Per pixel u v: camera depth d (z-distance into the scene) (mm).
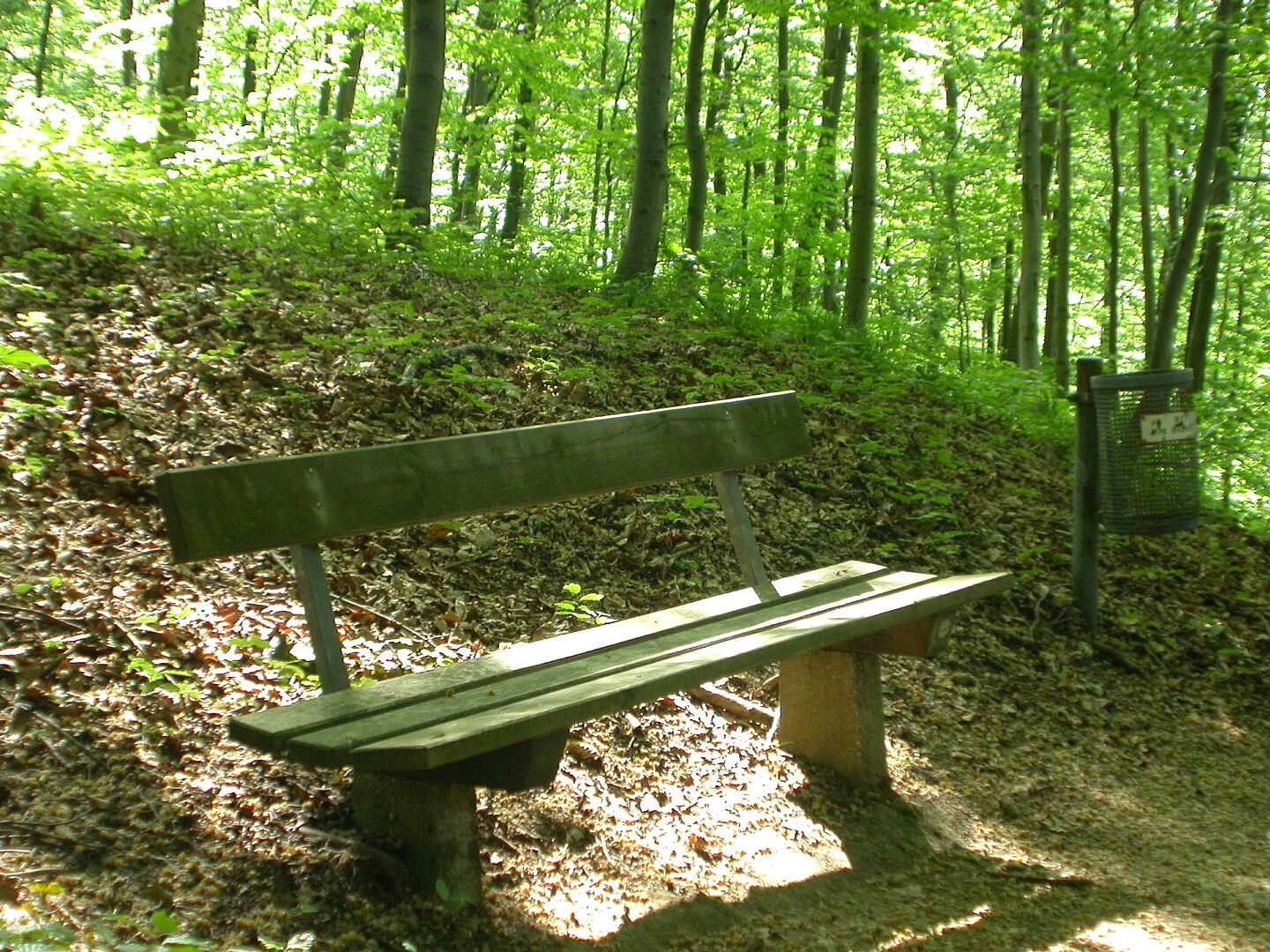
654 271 10789
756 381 8070
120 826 2744
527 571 5086
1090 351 24359
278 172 10164
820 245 14586
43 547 3967
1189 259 10539
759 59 23406
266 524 2943
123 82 24984
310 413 5770
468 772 2805
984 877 3660
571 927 2963
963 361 12156
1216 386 13164
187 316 6336
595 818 3443
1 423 4613
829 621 3650
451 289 8773
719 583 5500
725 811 3707
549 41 16531
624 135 15570
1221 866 3898
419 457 3332
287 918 2609
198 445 5117
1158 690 5672
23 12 26156
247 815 2943
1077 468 6090
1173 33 10531
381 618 4262
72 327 5734
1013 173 21266
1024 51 11586
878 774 4109
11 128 8508
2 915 2160
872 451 7406
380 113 15930
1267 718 5609
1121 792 4539
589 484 3785
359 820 3027
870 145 11062
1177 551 7371
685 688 3055
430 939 2740
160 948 2160
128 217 7879
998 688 5281
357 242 9055
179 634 3678
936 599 3857
